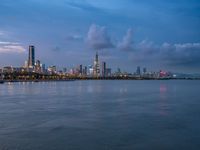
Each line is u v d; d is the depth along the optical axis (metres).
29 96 129.88
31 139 42.75
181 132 47.72
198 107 83.38
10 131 48.41
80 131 48.41
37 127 51.88
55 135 45.41
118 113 70.31
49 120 59.44
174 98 117.12
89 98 117.81
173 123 55.75
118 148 38.47
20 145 39.47
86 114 68.44
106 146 39.25
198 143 40.81
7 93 153.25
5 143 40.47
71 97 123.44
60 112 72.25
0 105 89.56
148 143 40.81
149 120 59.59
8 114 68.50
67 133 46.94
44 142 41.00
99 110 76.31
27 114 68.50
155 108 80.94
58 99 112.50
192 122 56.94
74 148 38.22
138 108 80.88
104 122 57.12
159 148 38.59
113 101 103.62
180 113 70.00
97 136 44.72
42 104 92.75
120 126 52.81
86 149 37.78
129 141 41.75
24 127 51.91
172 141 41.88
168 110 76.06
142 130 49.25
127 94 145.00
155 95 136.62
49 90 187.38
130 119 60.72
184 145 39.78
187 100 107.31
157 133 46.97
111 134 46.19
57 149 37.75
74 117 63.69
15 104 92.81
